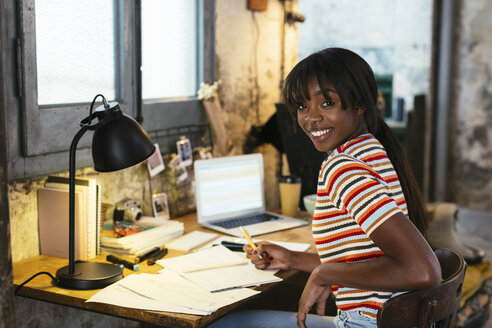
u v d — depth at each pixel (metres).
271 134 3.36
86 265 1.79
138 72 2.37
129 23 2.31
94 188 1.94
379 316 1.23
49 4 1.96
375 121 1.44
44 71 1.96
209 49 2.87
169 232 2.17
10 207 1.84
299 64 1.44
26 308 1.88
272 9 3.35
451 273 1.52
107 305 1.53
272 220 2.50
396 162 1.50
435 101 5.82
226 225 2.40
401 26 5.79
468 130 5.71
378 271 1.25
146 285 1.65
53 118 1.95
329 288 1.50
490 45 5.50
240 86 3.14
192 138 2.80
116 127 1.67
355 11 5.95
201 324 1.44
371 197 1.26
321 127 1.42
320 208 1.42
